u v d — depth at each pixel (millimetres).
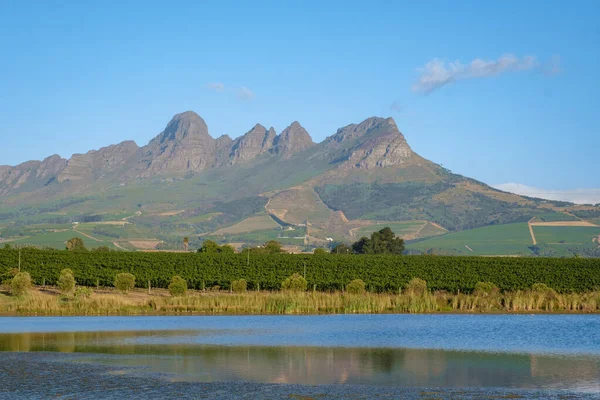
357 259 142750
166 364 46156
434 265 135250
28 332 63469
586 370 44188
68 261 124812
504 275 122188
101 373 42906
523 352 51562
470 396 36812
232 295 91375
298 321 74062
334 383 40125
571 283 115375
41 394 37094
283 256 144500
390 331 64188
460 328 67312
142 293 101188
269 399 35938
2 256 124688
